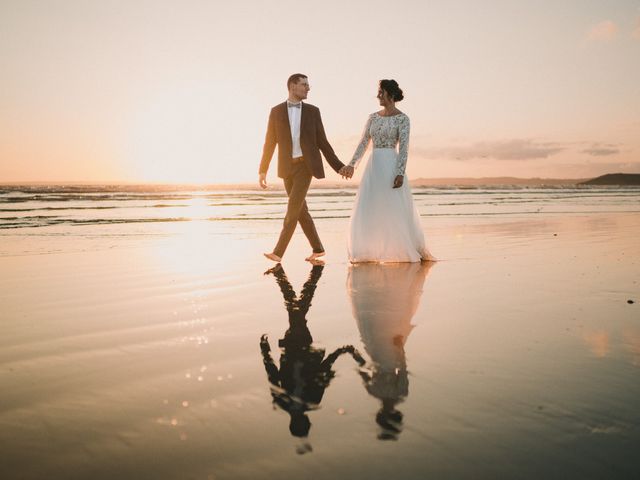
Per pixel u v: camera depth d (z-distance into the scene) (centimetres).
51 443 144
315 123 552
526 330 266
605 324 278
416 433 148
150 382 194
